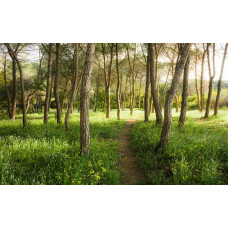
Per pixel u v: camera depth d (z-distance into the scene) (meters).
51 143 7.42
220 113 19.20
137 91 59.78
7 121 17.34
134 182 5.02
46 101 14.23
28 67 29.38
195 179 4.95
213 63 16.91
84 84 6.41
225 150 6.68
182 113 12.21
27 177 4.70
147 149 7.58
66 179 4.46
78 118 19.33
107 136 10.72
